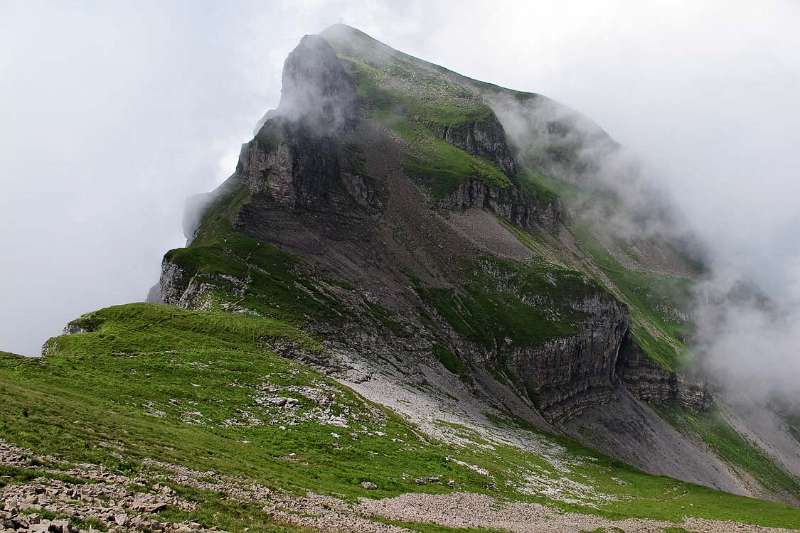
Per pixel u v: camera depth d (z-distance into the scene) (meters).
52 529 26.67
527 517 74.50
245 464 60.69
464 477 87.69
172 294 187.50
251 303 174.12
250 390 98.00
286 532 39.41
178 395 86.31
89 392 75.88
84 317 126.00
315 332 169.50
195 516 36.91
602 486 135.75
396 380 160.38
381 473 77.31
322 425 91.81
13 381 67.12
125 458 47.28
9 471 36.09
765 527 114.44
